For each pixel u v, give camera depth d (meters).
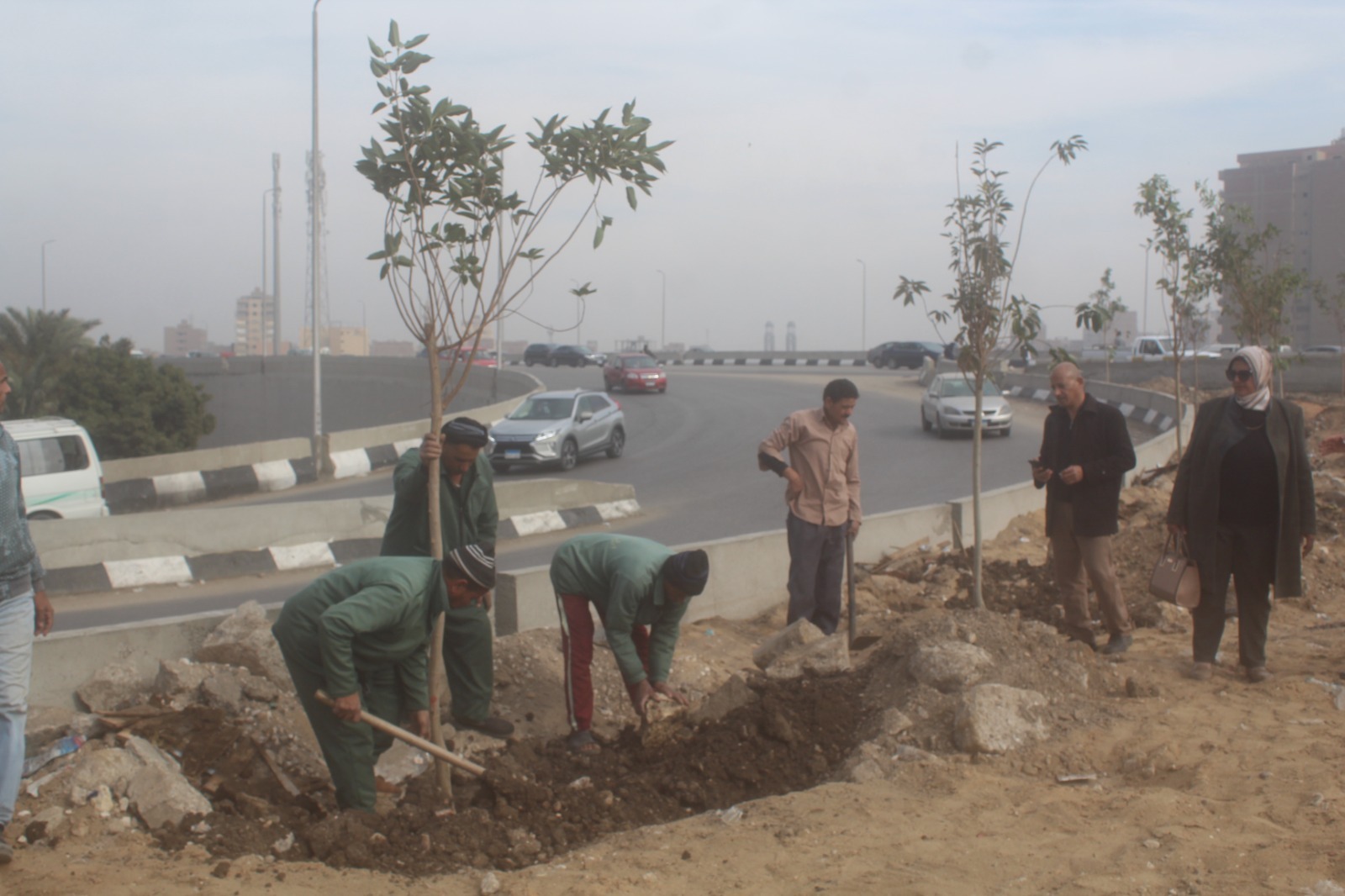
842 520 7.82
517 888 4.15
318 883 4.27
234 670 6.20
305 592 5.10
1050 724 5.64
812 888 4.00
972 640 6.25
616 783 5.41
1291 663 6.91
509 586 7.78
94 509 15.05
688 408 36.59
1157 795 4.75
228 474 20.47
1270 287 17.48
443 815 4.90
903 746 5.52
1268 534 6.43
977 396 8.07
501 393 38.94
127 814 4.84
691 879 4.16
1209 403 6.62
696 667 7.26
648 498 18.95
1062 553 7.38
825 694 6.15
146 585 12.02
